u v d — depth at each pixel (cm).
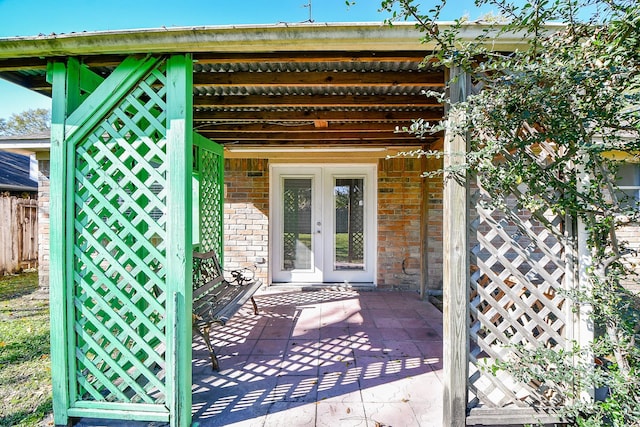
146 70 211
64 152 212
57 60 213
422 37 196
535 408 208
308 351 325
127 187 270
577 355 203
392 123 420
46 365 295
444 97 221
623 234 407
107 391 238
